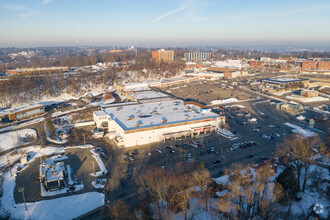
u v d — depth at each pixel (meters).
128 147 90.81
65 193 62.75
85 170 74.25
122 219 48.53
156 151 86.69
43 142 96.38
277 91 193.50
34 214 54.81
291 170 60.88
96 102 160.38
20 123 120.06
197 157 82.75
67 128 112.06
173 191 55.91
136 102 139.25
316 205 55.56
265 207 48.12
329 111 141.25
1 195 61.75
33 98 162.50
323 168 72.75
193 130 100.44
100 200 59.69
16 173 72.75
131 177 69.94
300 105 144.00
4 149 90.38
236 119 126.31
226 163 78.94
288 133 106.56
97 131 105.12
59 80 197.50
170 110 120.06
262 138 100.62
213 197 59.41
